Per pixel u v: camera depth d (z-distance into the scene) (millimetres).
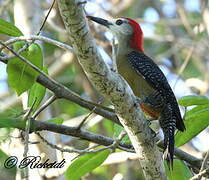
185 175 11953
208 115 11375
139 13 20422
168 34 20797
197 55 18359
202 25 18172
